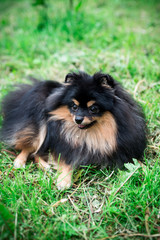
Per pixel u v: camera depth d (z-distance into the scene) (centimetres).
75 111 66
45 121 73
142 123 71
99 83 65
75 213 61
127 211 61
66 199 63
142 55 106
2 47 124
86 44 120
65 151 70
